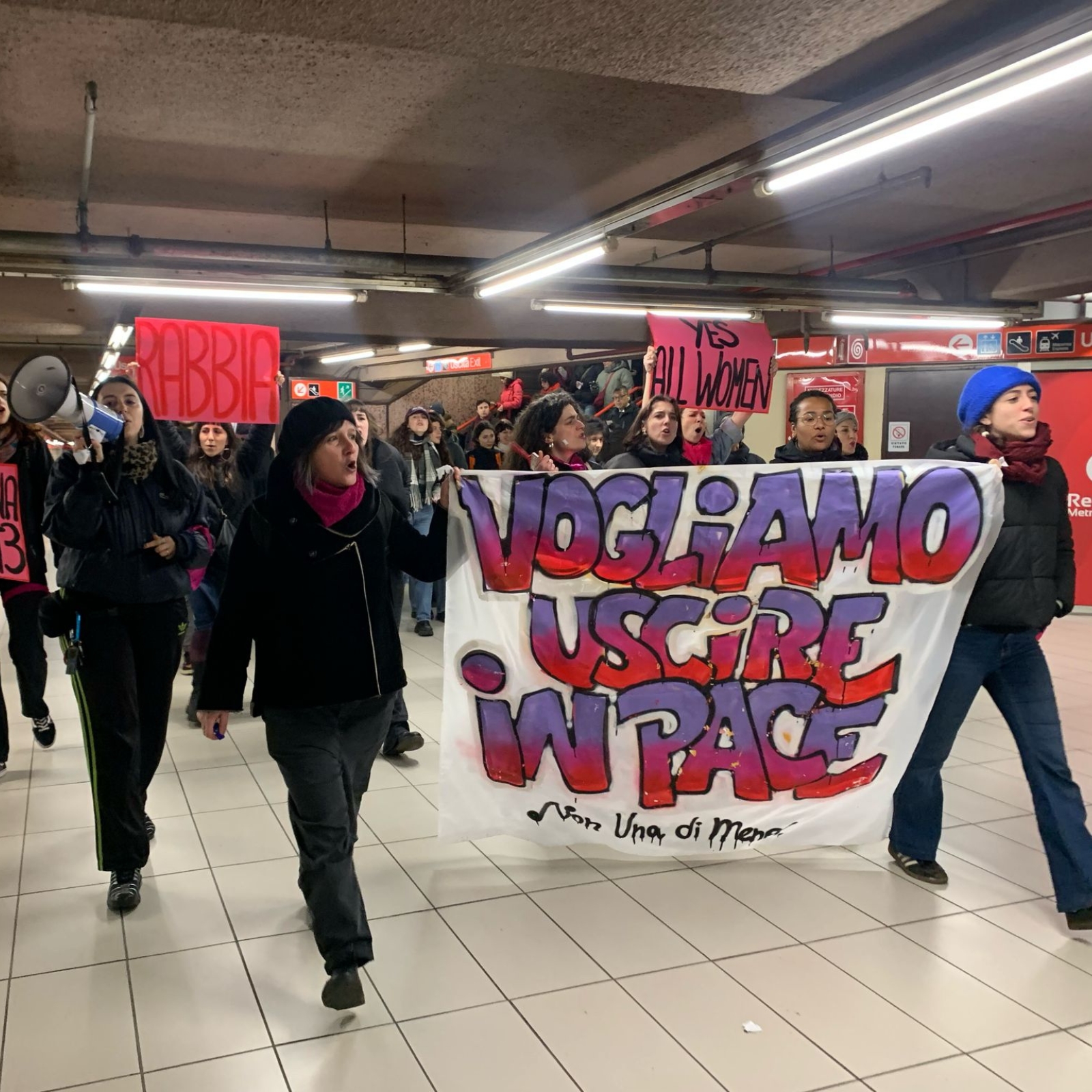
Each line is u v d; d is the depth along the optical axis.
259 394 4.85
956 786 4.00
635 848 3.14
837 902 2.95
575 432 3.43
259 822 3.53
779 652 3.14
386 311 10.17
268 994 2.41
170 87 4.20
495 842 3.37
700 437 4.15
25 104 4.40
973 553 2.95
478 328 10.79
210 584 4.70
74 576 2.79
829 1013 2.36
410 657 6.32
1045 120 4.75
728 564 3.11
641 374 11.56
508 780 3.08
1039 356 8.51
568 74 4.10
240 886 3.02
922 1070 2.14
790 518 3.11
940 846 3.38
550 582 3.05
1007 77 2.88
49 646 7.26
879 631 3.12
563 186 5.95
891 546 3.08
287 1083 2.07
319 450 2.31
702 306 7.33
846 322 7.78
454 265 6.48
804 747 3.17
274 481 2.36
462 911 2.86
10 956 2.58
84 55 3.85
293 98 4.36
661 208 4.60
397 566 2.79
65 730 4.71
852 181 5.98
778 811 3.18
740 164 4.00
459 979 2.49
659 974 2.52
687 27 2.91
